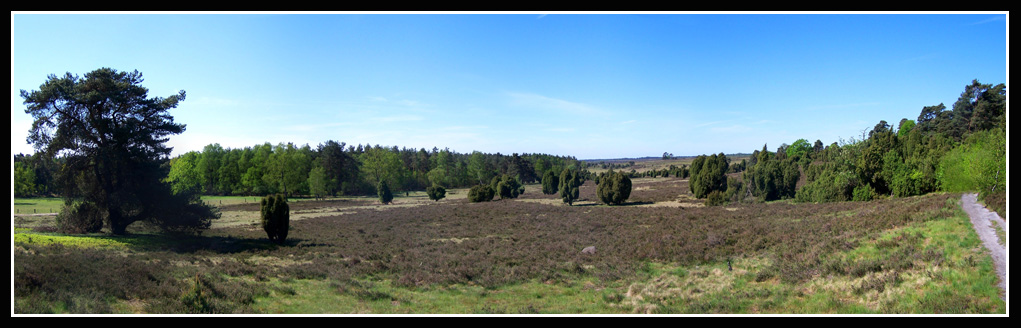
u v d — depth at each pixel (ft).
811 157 292.81
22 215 129.59
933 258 38.81
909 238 47.52
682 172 353.10
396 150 452.35
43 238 61.93
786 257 52.21
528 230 101.86
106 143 78.79
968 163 87.35
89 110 77.51
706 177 166.71
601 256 66.23
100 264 46.44
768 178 151.53
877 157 117.70
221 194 292.40
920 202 77.30
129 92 81.35
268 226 82.33
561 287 49.49
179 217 83.82
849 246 50.72
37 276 35.42
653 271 55.57
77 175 80.38
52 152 76.02
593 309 38.81
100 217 81.51
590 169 633.20
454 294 46.55
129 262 50.39
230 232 104.68
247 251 72.90
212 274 49.78
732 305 36.52
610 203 165.68
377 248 78.74
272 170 269.85
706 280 48.16
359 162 354.33
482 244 81.20
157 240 78.02
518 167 392.88
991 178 72.69
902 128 256.11
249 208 190.08
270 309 37.60
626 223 104.73
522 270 56.70
